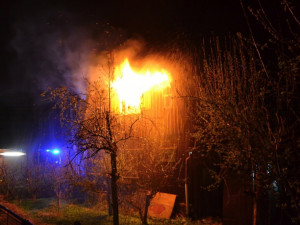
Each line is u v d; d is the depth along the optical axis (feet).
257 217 28.55
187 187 42.01
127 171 41.11
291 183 22.49
